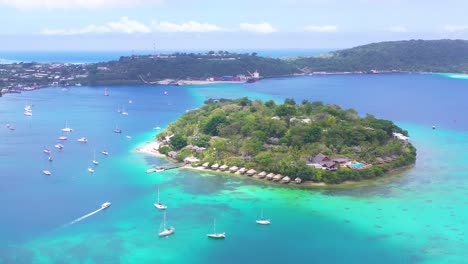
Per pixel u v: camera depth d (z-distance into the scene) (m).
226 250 140.62
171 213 166.75
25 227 154.38
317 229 154.88
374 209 171.62
